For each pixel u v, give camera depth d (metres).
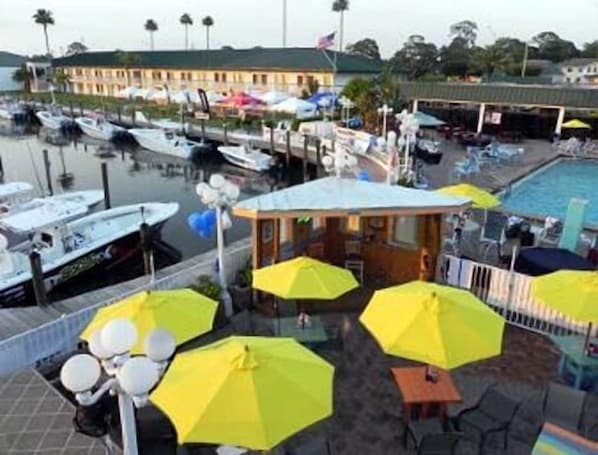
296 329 9.70
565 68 73.38
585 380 8.45
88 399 4.75
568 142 31.38
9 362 8.95
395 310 7.32
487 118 37.50
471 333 6.85
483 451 7.14
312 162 33.75
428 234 11.97
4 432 7.12
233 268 12.50
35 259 11.74
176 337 7.11
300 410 5.29
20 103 65.62
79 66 78.44
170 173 35.88
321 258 13.38
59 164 39.03
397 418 7.90
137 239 18.33
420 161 26.94
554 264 11.06
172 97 52.62
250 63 60.53
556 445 6.36
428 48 83.25
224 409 5.19
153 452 6.90
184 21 119.44
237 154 34.53
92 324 7.37
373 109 36.78
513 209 20.94
